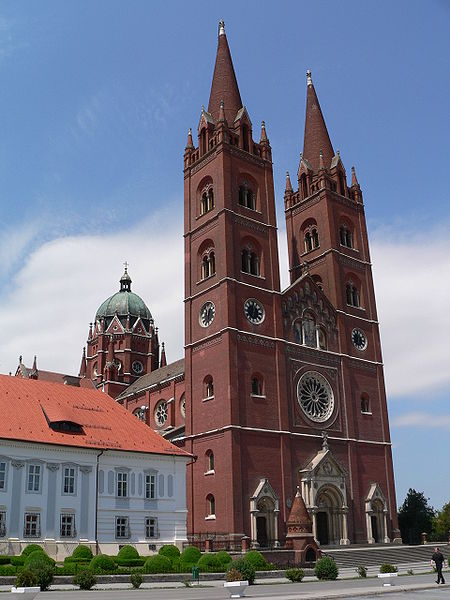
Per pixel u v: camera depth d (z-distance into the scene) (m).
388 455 87.44
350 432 83.69
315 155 101.12
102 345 133.75
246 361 76.12
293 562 61.03
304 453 77.94
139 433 68.81
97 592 37.44
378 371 91.75
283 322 82.88
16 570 41.06
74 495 59.66
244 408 74.00
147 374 126.81
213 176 85.00
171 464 67.31
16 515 55.78
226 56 94.75
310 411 81.25
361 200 100.50
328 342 87.12
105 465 62.72
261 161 88.56
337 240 94.50
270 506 71.69
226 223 80.75
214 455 72.94
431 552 76.88
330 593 36.56
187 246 86.56
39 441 58.56
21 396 65.69
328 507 77.44
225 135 85.38
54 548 56.81
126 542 61.59
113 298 139.88
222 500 70.25
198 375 78.69
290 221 100.56
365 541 79.94
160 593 36.72
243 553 60.44
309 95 106.06
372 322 94.19
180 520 66.00
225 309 76.75
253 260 83.81
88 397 71.88
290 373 80.75
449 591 39.31
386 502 84.00
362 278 95.88
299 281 86.69
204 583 44.94
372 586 42.62
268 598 32.78
